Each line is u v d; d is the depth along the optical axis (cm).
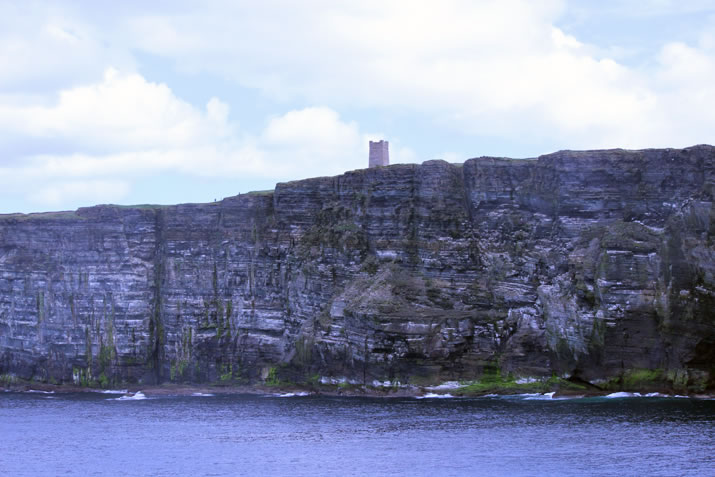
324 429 12531
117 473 10562
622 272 13950
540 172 15800
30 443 12656
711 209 13712
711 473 9381
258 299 18375
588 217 15050
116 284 19462
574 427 11719
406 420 12850
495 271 15875
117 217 19650
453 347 15225
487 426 12088
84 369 19612
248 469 10369
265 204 18688
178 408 15625
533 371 15112
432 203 16512
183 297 19000
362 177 17375
